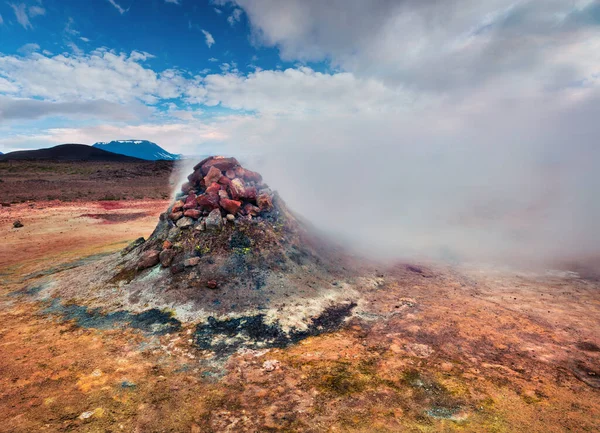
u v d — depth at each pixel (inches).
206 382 204.4
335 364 220.7
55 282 384.8
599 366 211.8
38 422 168.4
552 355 225.0
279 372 213.3
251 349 244.1
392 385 196.5
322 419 169.3
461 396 184.9
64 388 197.8
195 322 283.0
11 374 212.2
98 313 304.8
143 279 350.9
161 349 244.5
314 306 312.5
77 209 980.6
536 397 182.4
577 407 173.9
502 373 205.8
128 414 175.0
